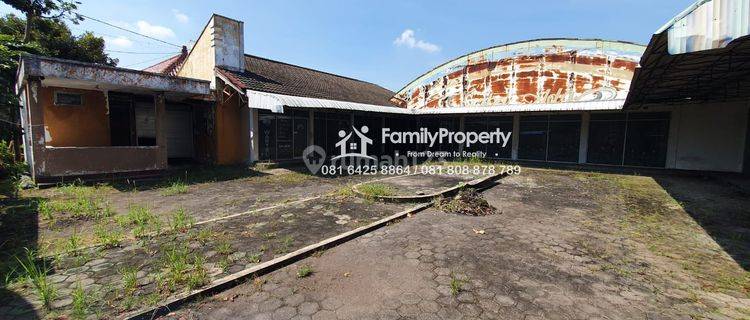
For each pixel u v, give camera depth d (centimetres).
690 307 327
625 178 1138
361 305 318
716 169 1235
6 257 413
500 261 427
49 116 990
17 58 1075
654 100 1202
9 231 509
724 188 951
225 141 1298
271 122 1329
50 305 307
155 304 308
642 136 1371
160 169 1023
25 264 389
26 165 926
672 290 359
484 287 357
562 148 1551
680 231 561
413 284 361
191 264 393
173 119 1384
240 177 1044
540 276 386
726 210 700
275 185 923
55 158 838
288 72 1638
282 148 1373
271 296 333
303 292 341
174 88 1007
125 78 905
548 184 1013
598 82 1428
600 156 1464
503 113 1655
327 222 572
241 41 1341
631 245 493
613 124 1428
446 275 384
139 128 1259
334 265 407
